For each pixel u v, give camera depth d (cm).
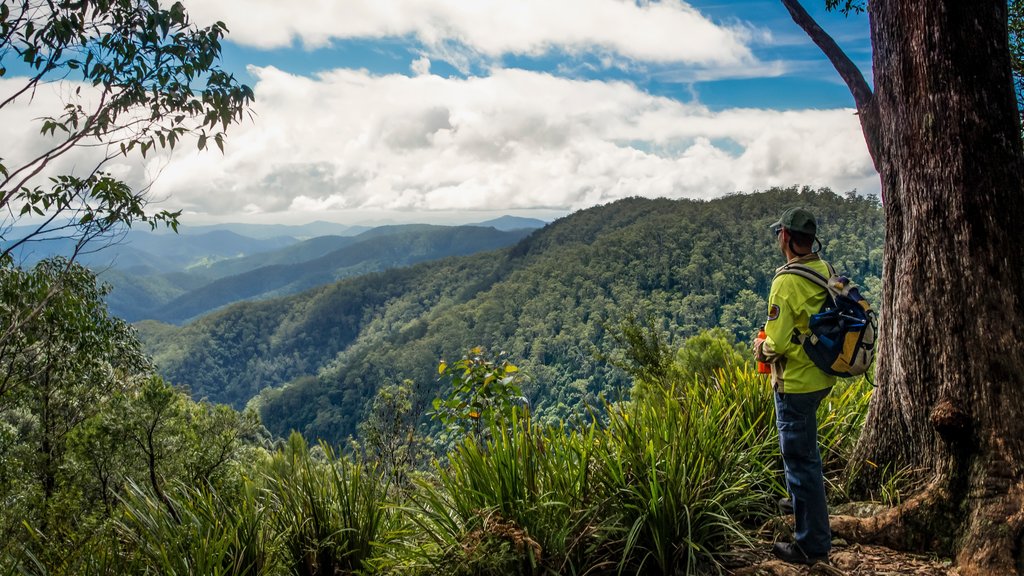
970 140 245
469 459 258
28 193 416
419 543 260
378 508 308
